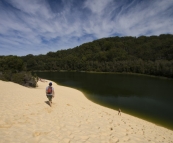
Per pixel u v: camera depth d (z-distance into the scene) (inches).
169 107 833.5
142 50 5201.8
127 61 4259.4
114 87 1546.5
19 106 344.8
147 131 363.9
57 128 241.0
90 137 221.0
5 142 164.9
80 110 430.0
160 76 2876.5
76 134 225.5
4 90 567.2
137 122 510.3
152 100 993.5
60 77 2849.4
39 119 273.7
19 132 199.9
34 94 565.6
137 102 935.7
